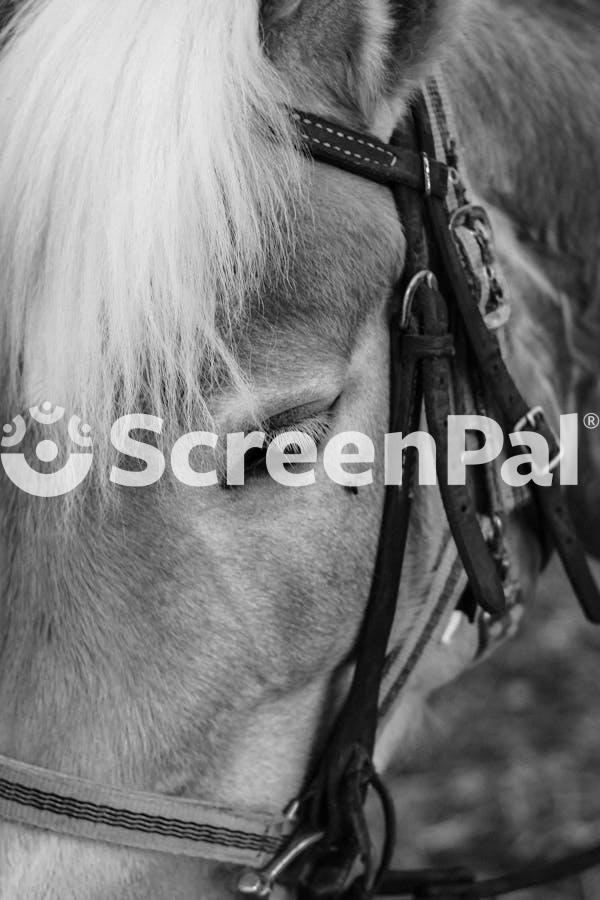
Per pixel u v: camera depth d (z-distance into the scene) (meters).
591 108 1.86
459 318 1.49
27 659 1.21
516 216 1.76
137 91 1.14
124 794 1.26
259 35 1.26
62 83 1.13
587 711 3.19
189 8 1.19
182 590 1.23
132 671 1.23
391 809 1.51
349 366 1.30
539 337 1.76
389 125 1.37
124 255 1.11
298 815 1.46
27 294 1.12
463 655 1.70
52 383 1.12
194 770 1.32
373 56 1.29
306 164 1.28
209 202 1.15
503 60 1.75
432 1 1.30
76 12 1.16
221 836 1.36
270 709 1.39
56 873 1.25
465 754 3.10
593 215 1.84
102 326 1.12
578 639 3.39
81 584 1.19
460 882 1.85
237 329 1.19
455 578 1.59
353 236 1.30
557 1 1.93
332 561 1.34
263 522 1.26
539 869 1.85
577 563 1.66
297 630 1.33
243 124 1.21
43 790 1.23
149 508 1.19
